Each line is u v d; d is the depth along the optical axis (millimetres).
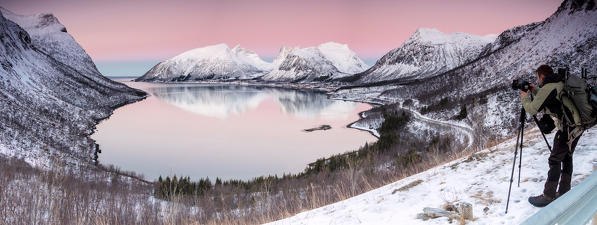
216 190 24547
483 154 7258
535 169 5164
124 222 11594
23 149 64375
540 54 172500
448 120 97938
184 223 10375
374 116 137250
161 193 18391
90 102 190000
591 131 6801
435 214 4281
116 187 24594
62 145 86125
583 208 2098
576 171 4688
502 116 70875
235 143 118750
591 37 158750
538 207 3758
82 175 30078
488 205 4258
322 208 6867
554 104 3619
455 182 5621
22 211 11742
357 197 7125
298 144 109625
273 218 7730
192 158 98000
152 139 124250
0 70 135125
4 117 83750
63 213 11820
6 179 15336
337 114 180125
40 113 112062
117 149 105125
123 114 191000
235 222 8648
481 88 160000
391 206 5273
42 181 14969
